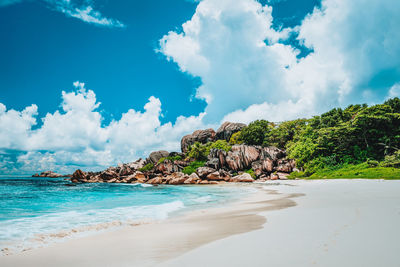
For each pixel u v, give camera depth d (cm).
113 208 1294
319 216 728
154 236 632
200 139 9150
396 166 3050
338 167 3591
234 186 3366
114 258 462
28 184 5000
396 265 322
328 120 4606
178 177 4822
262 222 718
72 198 1984
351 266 325
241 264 366
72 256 488
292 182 3347
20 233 719
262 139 6394
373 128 3772
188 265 386
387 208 799
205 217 917
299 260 362
